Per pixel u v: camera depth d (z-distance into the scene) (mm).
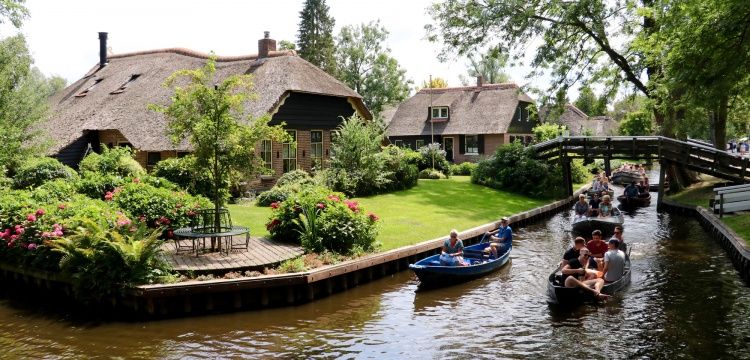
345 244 14844
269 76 26469
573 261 13453
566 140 30938
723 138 30188
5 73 23594
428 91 53188
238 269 12555
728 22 14117
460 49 30500
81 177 19719
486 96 49312
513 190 30438
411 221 20125
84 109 29422
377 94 55125
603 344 10141
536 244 19750
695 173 32000
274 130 14047
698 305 12328
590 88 30078
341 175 24469
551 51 28875
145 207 15039
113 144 26859
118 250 11523
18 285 13844
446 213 22312
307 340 10422
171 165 19953
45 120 25906
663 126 29375
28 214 13469
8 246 13359
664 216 25938
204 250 13828
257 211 19891
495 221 21625
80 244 11867
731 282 14125
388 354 9758
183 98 13375
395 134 50188
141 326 11086
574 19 27172
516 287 14094
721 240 18469
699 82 15250
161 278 11758
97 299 11938
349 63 56281
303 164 27156
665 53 18938
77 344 10156
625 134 56062
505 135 46594
